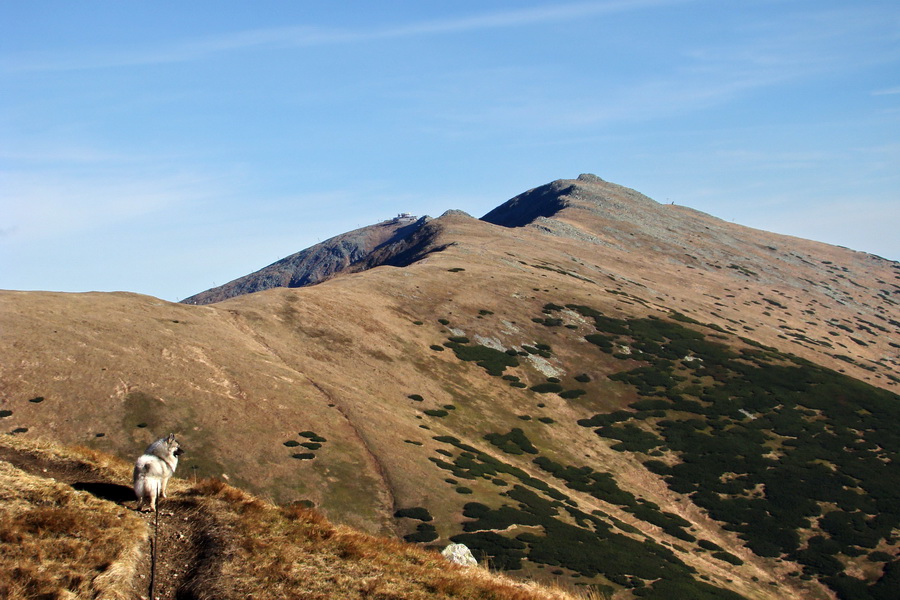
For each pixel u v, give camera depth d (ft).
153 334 205.46
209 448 155.22
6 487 40.88
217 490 49.70
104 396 165.78
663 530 186.70
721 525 195.62
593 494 201.36
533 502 174.19
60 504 41.04
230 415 171.53
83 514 40.16
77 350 181.47
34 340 180.24
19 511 38.19
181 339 208.33
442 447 195.83
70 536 37.63
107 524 40.01
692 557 173.27
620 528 177.78
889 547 184.44
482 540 143.13
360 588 39.42
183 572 38.32
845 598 164.66
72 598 32.45
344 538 47.09
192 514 45.57
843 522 195.72
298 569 40.06
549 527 158.92
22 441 51.52
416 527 143.54
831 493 210.18
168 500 47.11
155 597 35.27
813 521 196.95
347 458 165.78
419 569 44.91
